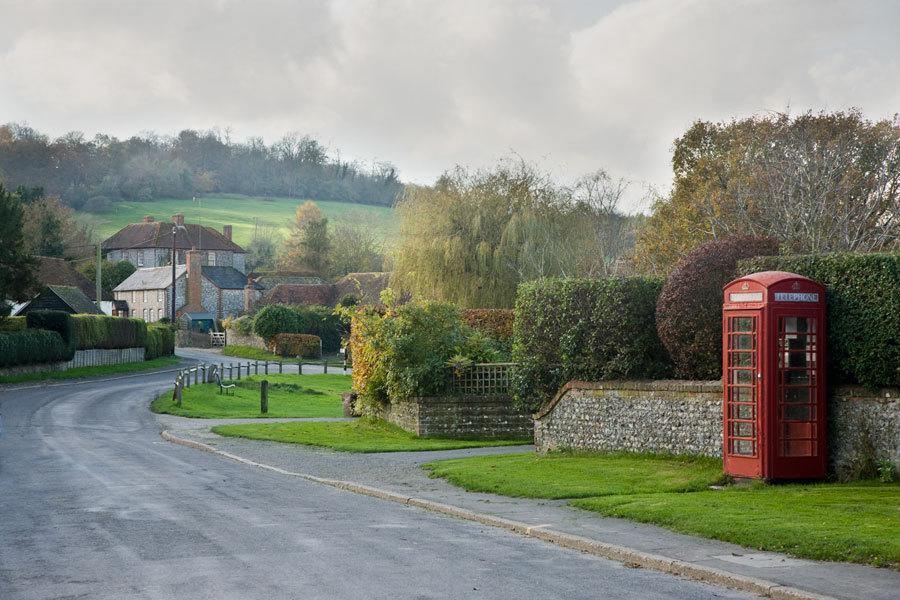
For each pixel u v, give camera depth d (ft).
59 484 61.57
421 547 39.93
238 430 101.55
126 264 435.12
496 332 129.70
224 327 347.97
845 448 55.77
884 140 147.13
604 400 72.84
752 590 32.40
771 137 153.58
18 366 186.19
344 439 92.53
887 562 34.73
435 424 94.73
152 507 51.39
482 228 167.84
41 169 590.14
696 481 56.90
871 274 54.24
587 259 165.07
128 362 252.62
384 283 345.31
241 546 39.86
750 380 56.70
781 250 67.56
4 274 195.52
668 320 68.18
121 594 31.53
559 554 38.91
